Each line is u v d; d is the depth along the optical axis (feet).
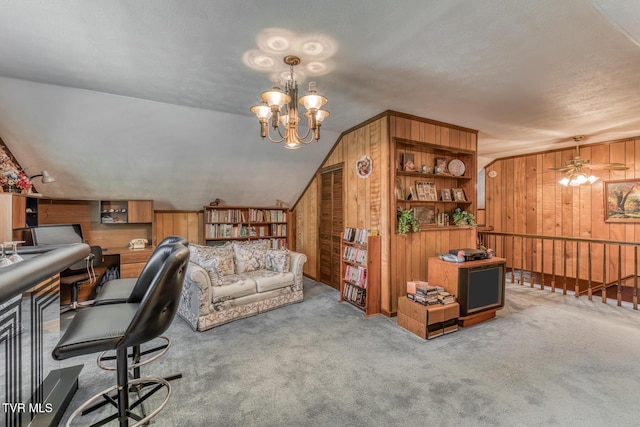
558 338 9.54
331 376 7.38
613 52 7.09
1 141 10.14
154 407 6.17
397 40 6.63
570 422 5.78
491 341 9.32
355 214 13.42
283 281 12.39
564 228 18.04
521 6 5.46
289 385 7.00
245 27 6.15
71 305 11.62
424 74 8.30
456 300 10.24
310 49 7.01
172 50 7.06
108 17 5.79
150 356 8.28
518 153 19.61
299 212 18.78
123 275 12.60
